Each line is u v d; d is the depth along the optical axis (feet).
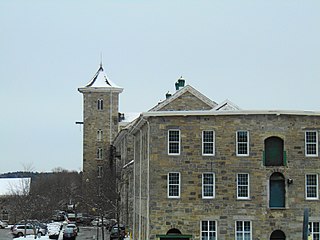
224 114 171.42
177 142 172.35
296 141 171.32
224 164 170.60
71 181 548.31
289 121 171.53
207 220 169.58
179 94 216.54
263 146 170.81
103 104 383.86
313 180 171.22
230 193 169.68
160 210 170.40
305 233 156.56
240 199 169.27
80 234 289.12
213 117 172.14
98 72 394.11
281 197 170.50
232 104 185.78
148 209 171.42
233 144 171.12
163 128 172.55
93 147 381.40
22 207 355.36
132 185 239.30
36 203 364.17
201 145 171.63
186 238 169.07
